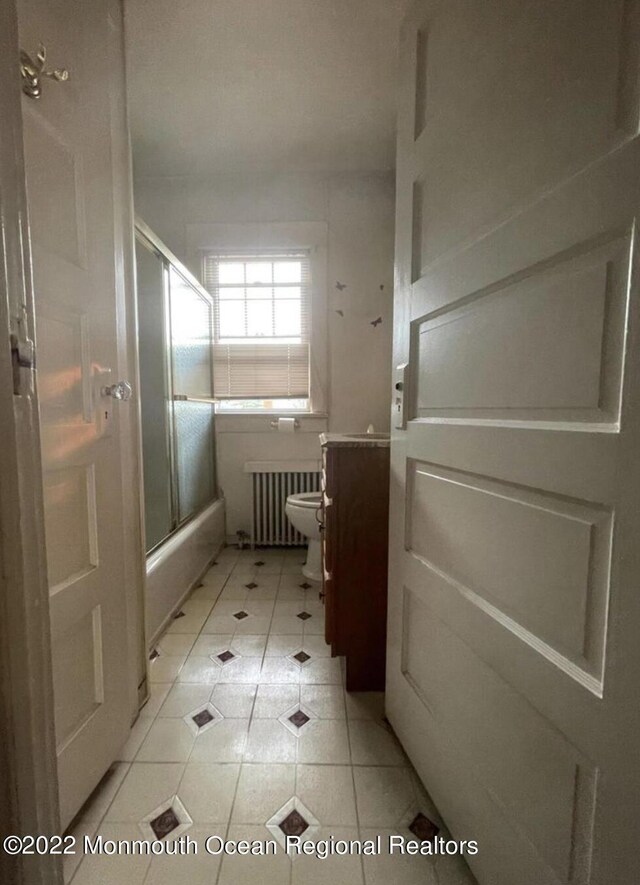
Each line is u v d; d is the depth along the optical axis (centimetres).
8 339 50
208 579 228
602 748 51
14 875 52
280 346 274
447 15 85
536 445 62
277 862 85
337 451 134
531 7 62
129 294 122
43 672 58
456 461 83
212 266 269
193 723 123
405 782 104
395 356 115
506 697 69
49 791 59
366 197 260
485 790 75
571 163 55
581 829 54
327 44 160
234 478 279
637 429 46
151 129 211
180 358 215
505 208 69
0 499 50
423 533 99
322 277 265
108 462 104
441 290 89
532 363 63
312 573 225
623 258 48
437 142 90
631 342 47
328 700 134
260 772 106
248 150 231
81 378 94
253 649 162
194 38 156
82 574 94
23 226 54
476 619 77
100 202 102
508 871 69
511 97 67
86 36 96
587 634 53
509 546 68
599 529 52
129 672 120
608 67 49
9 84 51
